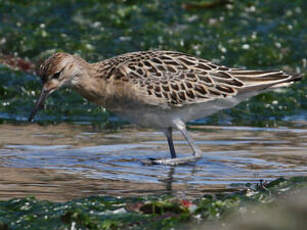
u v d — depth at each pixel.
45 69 13.13
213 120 16.53
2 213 8.82
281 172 11.81
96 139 14.43
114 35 20.47
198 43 20.00
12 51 19.67
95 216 8.57
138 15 21.44
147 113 13.25
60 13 21.50
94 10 21.55
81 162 12.47
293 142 14.15
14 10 21.44
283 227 7.66
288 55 19.92
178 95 13.15
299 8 22.22
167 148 13.91
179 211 8.66
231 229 7.88
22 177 11.27
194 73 13.34
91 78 13.32
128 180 11.23
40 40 20.00
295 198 8.66
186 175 11.68
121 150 13.53
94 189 10.52
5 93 17.44
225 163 12.54
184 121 13.34
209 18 21.53
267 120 16.58
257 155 13.04
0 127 15.41
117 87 13.17
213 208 8.52
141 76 13.10
